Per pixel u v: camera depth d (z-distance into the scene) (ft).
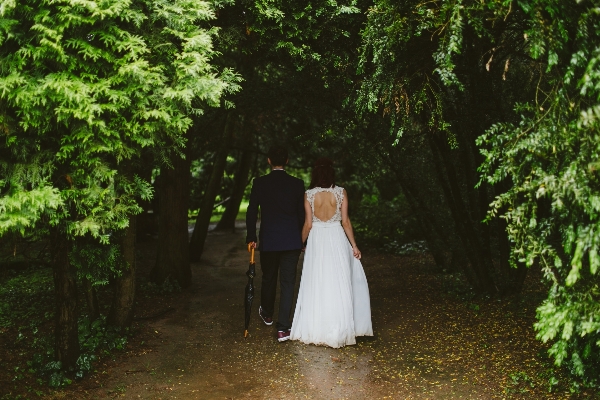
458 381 13.32
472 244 21.27
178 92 11.30
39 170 11.28
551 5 9.36
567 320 9.60
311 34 15.67
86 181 11.59
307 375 14.10
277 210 17.39
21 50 10.13
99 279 13.82
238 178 51.85
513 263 10.44
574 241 9.64
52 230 13.02
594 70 8.93
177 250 26.04
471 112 18.08
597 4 9.02
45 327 18.10
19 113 10.58
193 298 23.85
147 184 12.79
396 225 40.04
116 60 10.93
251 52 16.99
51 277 27.32
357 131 21.84
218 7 14.70
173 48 12.00
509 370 13.73
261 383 13.58
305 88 21.34
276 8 15.03
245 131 40.40
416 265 31.94
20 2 10.35
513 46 15.84
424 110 17.75
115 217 12.59
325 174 17.01
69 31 10.65
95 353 15.44
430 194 25.27
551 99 10.14
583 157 9.22
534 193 10.00
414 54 13.98
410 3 12.07
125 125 11.30
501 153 10.57
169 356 15.67
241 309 21.58
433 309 20.62
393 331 17.92
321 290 16.51
